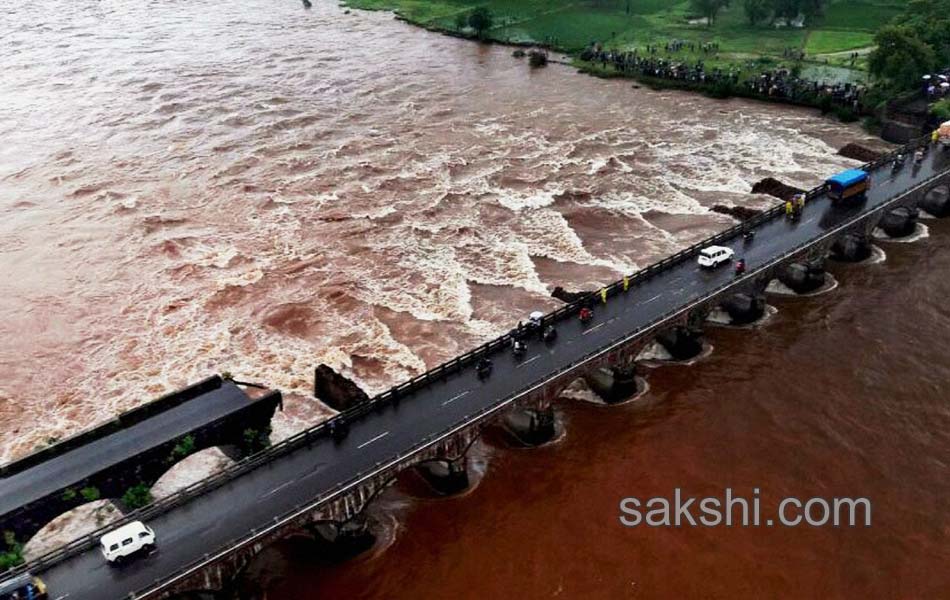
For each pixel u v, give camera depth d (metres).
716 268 80.12
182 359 78.81
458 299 87.31
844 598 52.09
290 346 80.19
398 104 151.12
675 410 69.62
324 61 178.00
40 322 85.19
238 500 53.22
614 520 58.56
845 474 61.91
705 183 115.19
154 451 55.84
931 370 72.75
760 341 78.38
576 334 70.50
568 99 154.00
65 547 49.19
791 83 149.12
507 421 68.12
